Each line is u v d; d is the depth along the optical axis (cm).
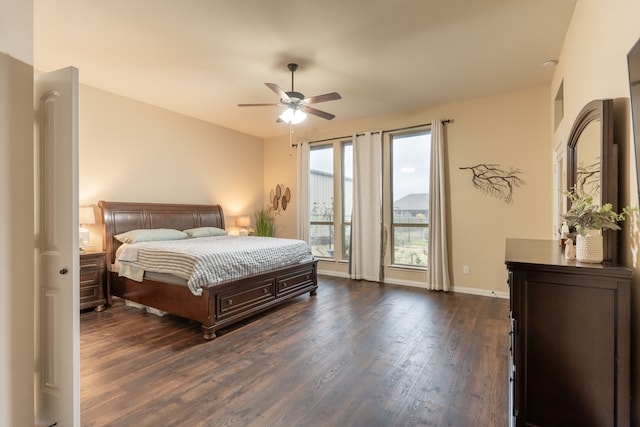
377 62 354
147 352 281
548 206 422
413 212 536
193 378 237
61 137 183
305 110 376
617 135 168
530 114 433
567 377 153
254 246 400
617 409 144
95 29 290
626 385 143
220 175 609
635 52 138
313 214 643
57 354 186
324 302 433
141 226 464
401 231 548
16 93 165
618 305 143
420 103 491
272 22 279
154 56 342
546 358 156
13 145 164
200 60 351
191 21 278
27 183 171
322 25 283
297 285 437
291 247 439
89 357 271
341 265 599
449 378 236
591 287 148
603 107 169
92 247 430
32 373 173
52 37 304
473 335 316
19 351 168
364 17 271
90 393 217
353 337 313
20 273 168
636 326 145
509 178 447
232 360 266
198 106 505
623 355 143
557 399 154
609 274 144
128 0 249
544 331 156
